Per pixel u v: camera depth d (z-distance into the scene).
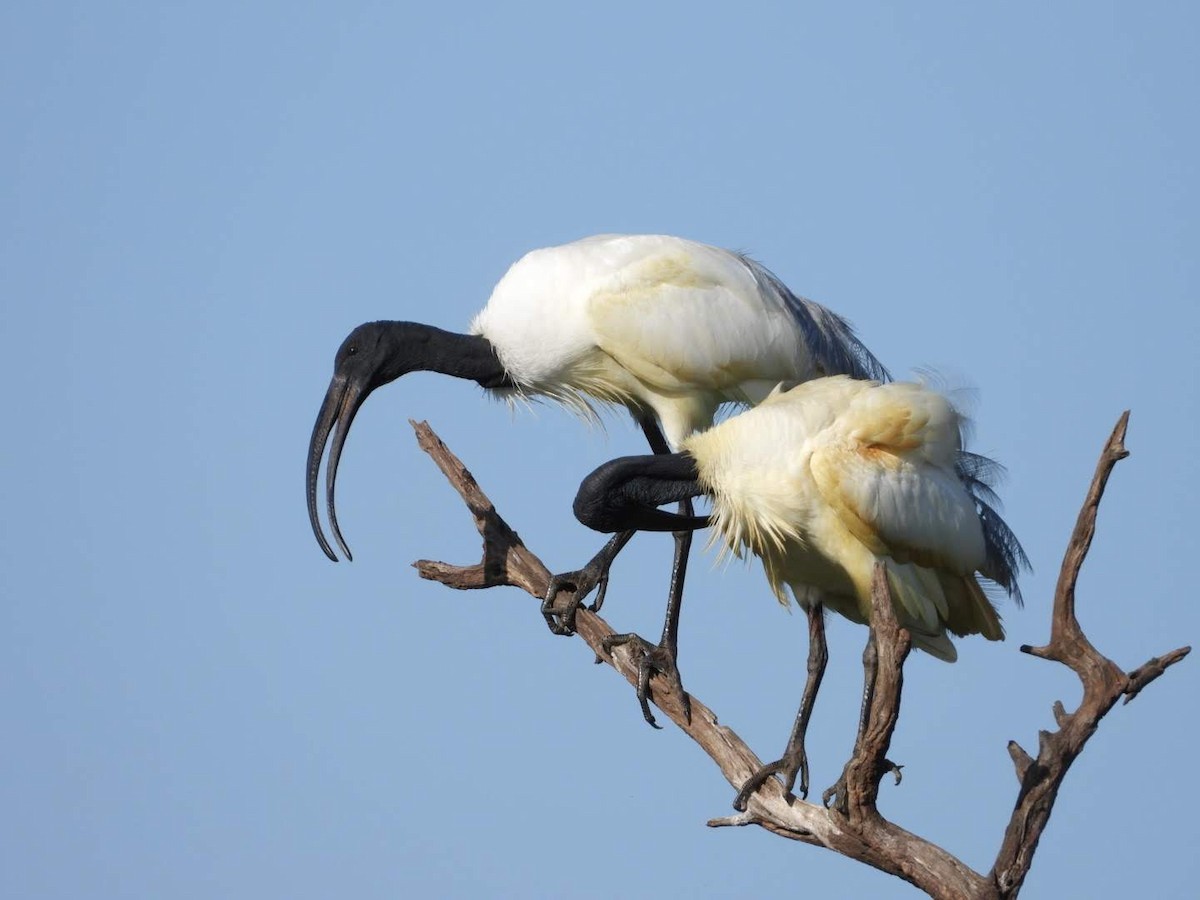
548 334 15.01
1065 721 9.41
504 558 13.00
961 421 13.11
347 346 15.27
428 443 12.95
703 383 14.96
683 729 11.74
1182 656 9.45
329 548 15.16
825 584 12.98
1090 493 9.42
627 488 12.47
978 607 13.06
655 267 14.85
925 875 9.59
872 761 9.46
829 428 12.48
